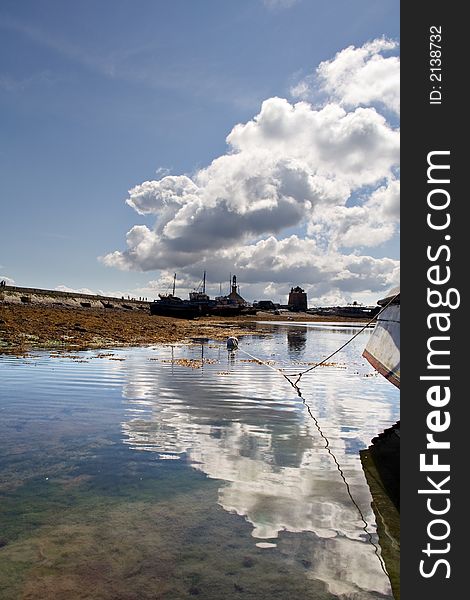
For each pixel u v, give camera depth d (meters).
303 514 5.35
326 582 4.04
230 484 6.20
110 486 6.02
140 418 9.80
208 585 3.93
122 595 3.78
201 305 105.12
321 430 9.27
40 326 31.47
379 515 5.38
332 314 172.50
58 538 4.66
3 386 13.32
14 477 6.28
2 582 3.91
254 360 23.09
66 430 8.73
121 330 37.53
